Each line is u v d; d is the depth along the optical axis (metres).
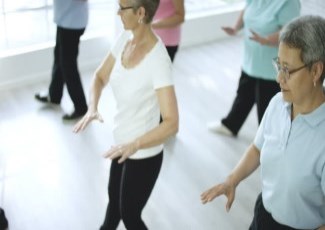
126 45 1.88
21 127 3.54
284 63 1.29
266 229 1.60
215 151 3.44
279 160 1.43
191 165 3.24
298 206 1.44
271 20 2.83
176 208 2.80
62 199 2.82
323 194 1.39
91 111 2.00
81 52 4.51
